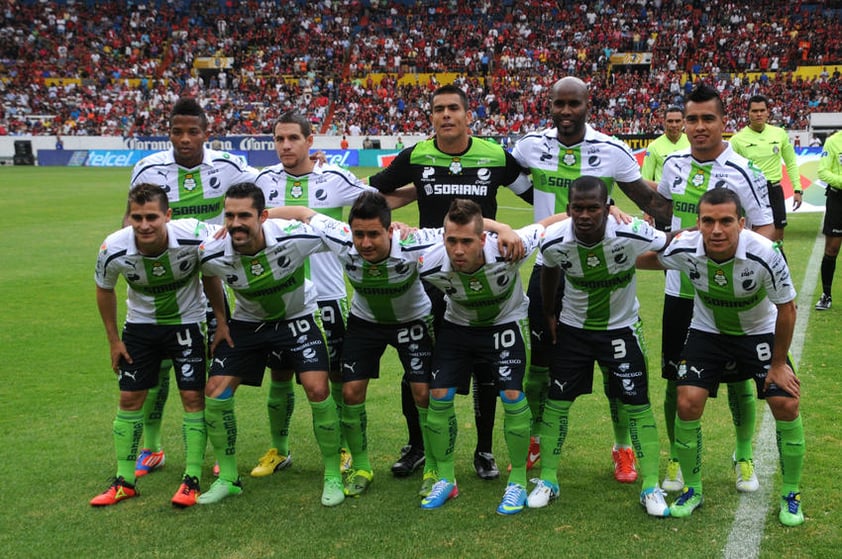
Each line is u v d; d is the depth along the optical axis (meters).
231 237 4.26
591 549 3.74
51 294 10.05
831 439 4.98
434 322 4.92
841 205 8.16
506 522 4.08
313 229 4.46
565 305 4.46
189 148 5.19
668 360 4.75
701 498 4.24
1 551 3.80
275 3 45.94
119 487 4.43
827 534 3.84
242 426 5.68
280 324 4.60
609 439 5.26
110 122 38.44
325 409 4.45
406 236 4.38
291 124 5.22
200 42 43.44
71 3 45.06
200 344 4.67
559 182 5.03
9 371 6.86
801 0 39.66
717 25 39.41
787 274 3.90
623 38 39.84
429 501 4.29
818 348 7.00
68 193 23.34
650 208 5.12
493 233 4.26
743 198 4.78
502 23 43.53
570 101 4.78
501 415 5.90
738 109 34.59
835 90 34.09
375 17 45.25
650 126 34.00
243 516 4.21
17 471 4.79
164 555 3.75
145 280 4.45
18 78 40.72
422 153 5.04
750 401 4.48
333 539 3.91
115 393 6.29
